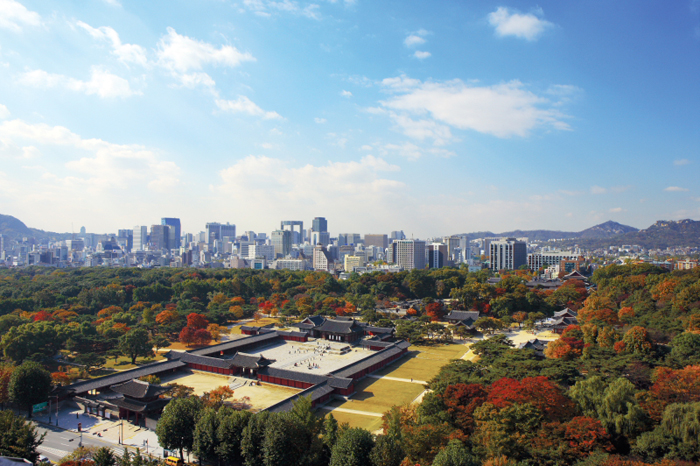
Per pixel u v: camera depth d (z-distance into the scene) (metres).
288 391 155.12
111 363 183.12
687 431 87.12
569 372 130.38
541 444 90.50
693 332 153.25
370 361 178.75
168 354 187.00
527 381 108.44
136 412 125.50
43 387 128.88
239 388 158.38
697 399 98.88
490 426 94.88
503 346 167.75
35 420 125.19
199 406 108.19
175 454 107.25
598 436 92.19
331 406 139.25
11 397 125.19
